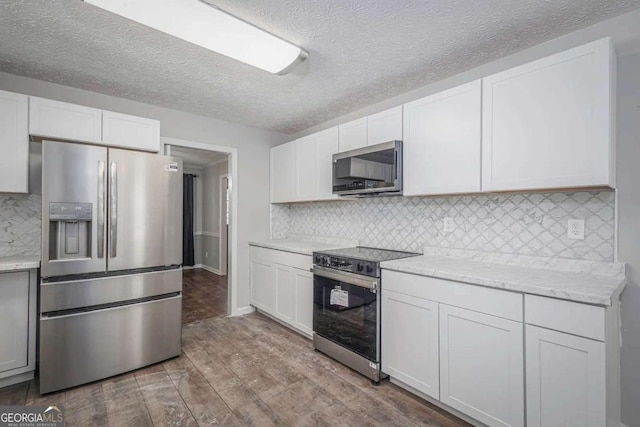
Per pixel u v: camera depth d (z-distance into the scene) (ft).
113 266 7.64
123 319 7.79
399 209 9.32
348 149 9.47
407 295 6.70
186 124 11.00
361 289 7.61
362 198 9.85
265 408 6.37
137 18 5.06
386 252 8.95
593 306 4.29
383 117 8.37
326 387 7.14
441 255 8.11
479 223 7.45
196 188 22.65
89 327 7.32
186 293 15.65
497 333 5.26
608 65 4.88
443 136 6.99
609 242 5.63
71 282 7.13
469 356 5.64
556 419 4.63
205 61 7.30
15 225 8.14
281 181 12.57
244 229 12.55
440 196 7.86
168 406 6.44
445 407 6.20
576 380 4.44
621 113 5.50
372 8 5.37
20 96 7.20
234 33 5.57
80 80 8.33
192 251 22.26
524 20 5.74
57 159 6.98
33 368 7.32
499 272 5.93
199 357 8.68
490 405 5.35
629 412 5.37
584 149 5.09
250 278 12.59
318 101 9.83
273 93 9.20
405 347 6.75
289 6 5.30
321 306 8.84
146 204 8.16
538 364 4.80
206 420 6.00
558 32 6.14
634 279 5.37
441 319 6.07
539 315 4.79
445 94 6.96
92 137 8.03
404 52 6.88
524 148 5.74
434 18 5.67
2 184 6.98
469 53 6.93
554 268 6.21
